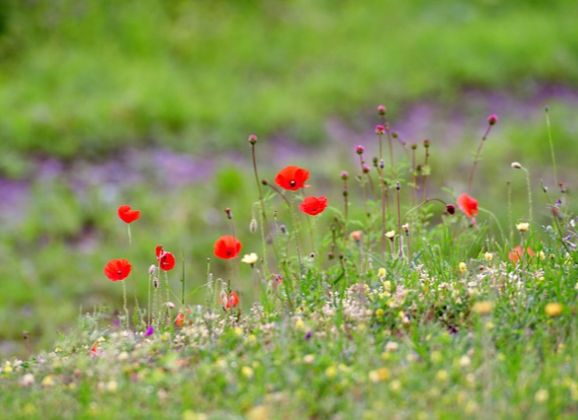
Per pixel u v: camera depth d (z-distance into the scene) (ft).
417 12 56.75
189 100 43.65
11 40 46.42
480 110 46.85
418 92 47.73
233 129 41.70
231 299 13.85
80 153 38.63
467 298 12.94
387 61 50.08
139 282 28.86
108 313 15.89
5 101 41.81
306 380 10.92
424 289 13.23
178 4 52.11
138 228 33.06
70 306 27.58
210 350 12.00
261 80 48.24
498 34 53.72
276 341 11.90
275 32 52.16
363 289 13.24
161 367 11.66
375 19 54.95
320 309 12.98
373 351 11.44
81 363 11.73
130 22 49.19
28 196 35.14
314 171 38.04
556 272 13.24
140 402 10.87
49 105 41.55
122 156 38.88
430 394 10.27
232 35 50.85
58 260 30.25
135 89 43.50
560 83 50.88
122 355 11.90
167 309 14.62
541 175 38.29
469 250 15.35
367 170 15.69
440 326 12.48
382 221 16.07
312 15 54.13
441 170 38.11
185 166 38.60
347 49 51.47
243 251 30.30
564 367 10.92
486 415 9.69
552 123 44.37
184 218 33.12
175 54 49.11
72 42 47.65
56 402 10.97
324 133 42.86
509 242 16.83
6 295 28.19
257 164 39.52
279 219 30.94
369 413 9.92
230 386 10.91
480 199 35.27
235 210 33.81
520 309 12.39
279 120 43.24
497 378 10.44
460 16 56.75
